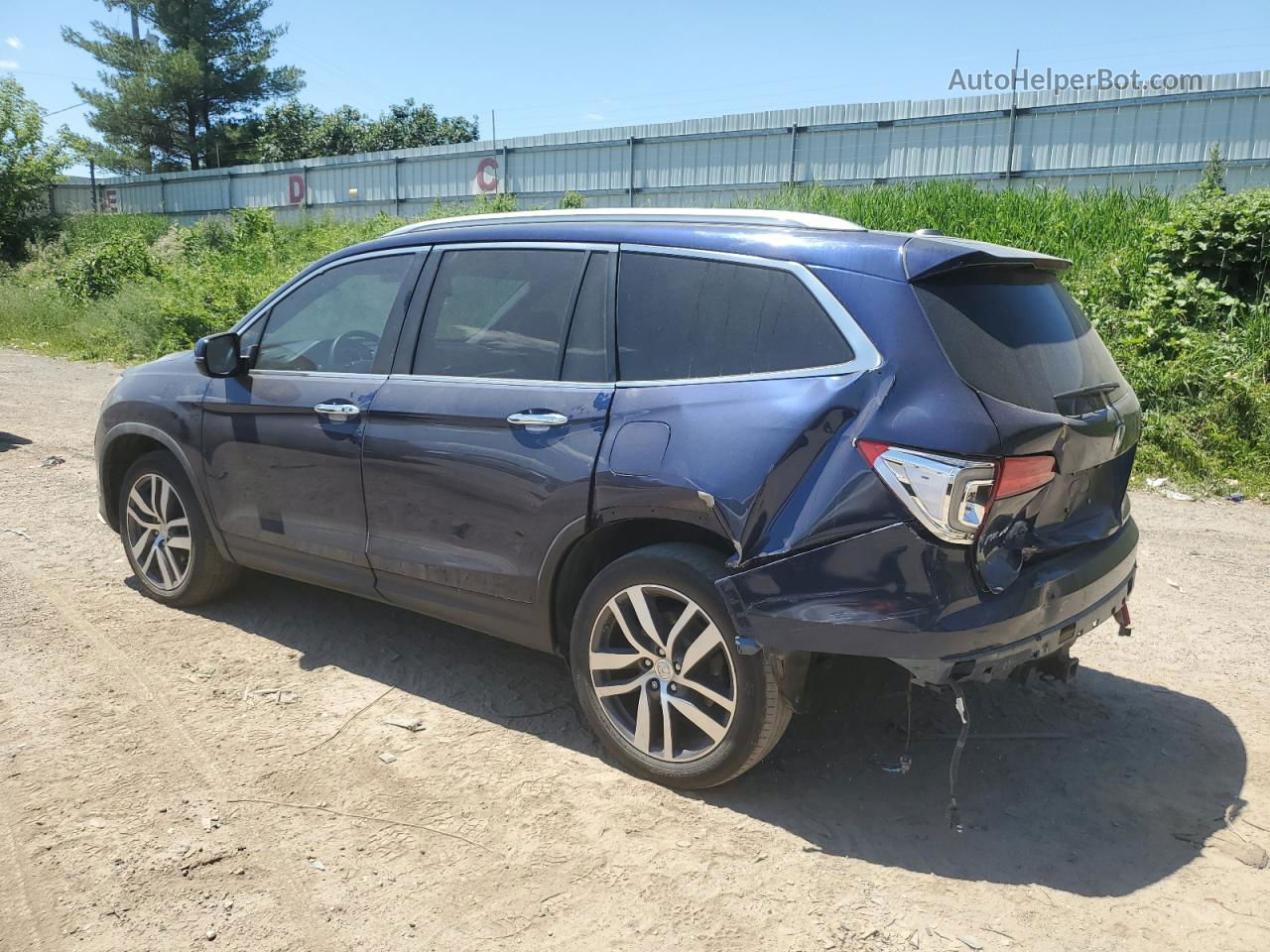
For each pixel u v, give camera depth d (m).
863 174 23.36
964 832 3.05
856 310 2.90
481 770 3.35
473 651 4.33
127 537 4.83
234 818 3.02
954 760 2.88
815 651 2.82
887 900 2.72
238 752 3.42
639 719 3.24
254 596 4.88
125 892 2.67
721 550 3.08
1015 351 2.94
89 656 4.14
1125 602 3.37
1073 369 3.13
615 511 3.14
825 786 3.29
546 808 3.12
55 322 18.36
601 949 2.51
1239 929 2.63
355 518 3.87
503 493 3.40
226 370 4.21
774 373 2.98
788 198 15.38
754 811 3.13
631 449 3.12
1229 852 2.98
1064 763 3.49
